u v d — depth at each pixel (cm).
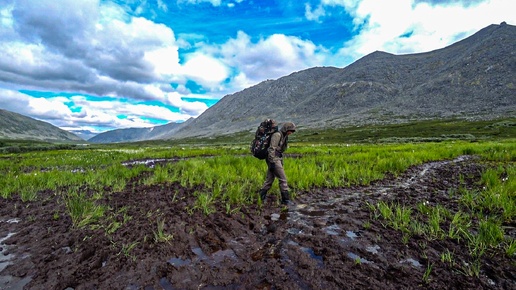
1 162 1955
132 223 568
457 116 16512
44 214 637
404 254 436
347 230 543
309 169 1123
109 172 1206
